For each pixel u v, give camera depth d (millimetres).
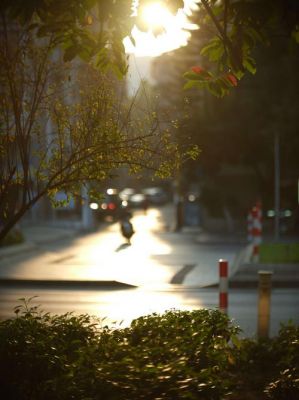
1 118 14375
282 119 74938
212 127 80938
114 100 14086
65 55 12648
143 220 115688
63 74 14406
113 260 51781
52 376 12219
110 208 110125
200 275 42719
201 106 81938
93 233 86938
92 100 13820
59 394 10977
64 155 14609
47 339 13633
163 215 131875
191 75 14008
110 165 13875
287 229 82125
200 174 96375
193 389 10898
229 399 12594
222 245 68438
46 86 14742
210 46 13852
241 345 16203
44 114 14742
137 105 14234
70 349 13586
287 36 12711
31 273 42031
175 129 14047
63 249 62500
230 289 38062
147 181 16250
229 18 12484
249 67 13734
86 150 13781
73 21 12383
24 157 13680
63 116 14062
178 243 70812
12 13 11859
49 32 12727
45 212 104188
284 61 71000
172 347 13016
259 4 11641
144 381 10945
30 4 11727
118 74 13273
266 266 40375
